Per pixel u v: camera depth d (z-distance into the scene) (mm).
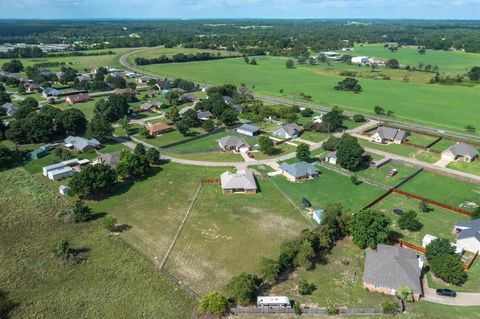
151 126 143875
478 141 136875
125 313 59344
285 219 86375
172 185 101750
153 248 75500
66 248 71812
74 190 91312
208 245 76812
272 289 65312
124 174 102125
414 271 65625
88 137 131000
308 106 187750
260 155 122438
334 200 95000
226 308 59562
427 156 123062
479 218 81625
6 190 97000
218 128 148000
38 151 119062
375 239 75250
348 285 66312
